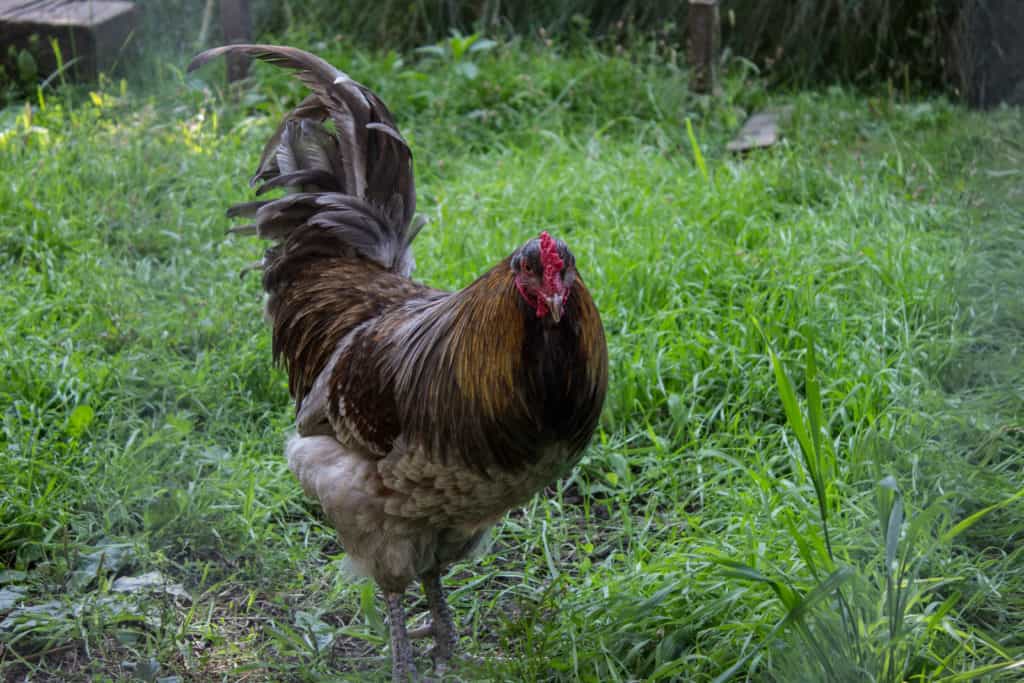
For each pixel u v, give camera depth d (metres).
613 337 5.65
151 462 4.92
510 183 7.33
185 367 5.66
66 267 6.32
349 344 3.80
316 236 4.21
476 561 4.62
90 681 3.93
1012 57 7.59
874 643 3.52
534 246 3.15
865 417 4.98
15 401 5.16
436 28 10.06
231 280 6.32
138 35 9.00
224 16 8.69
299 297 4.17
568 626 3.96
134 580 4.44
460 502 3.58
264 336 5.80
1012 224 5.71
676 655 3.86
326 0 10.02
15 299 5.94
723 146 8.28
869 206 6.88
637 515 4.85
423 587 4.16
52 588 4.37
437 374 3.41
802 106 8.66
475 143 8.28
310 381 4.12
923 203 7.08
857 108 8.73
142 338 5.78
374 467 3.62
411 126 8.26
